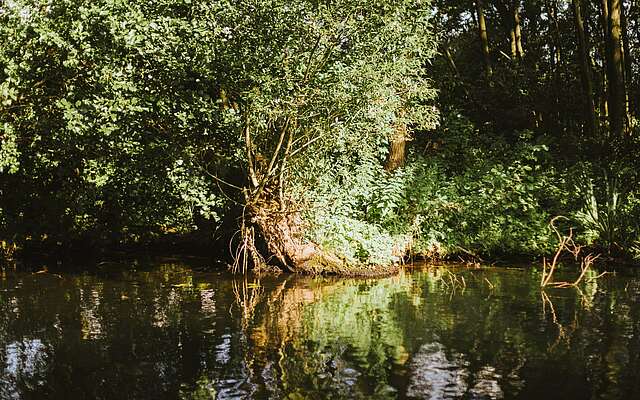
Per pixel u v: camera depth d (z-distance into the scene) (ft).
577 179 51.11
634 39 77.10
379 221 46.83
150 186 43.27
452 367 21.66
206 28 37.32
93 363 22.50
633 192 50.93
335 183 44.86
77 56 34.40
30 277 40.81
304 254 42.09
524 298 32.58
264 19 37.01
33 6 33.81
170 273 42.70
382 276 40.98
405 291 35.24
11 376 21.24
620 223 46.42
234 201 41.91
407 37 39.70
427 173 49.29
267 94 37.96
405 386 19.92
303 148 42.24
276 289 36.45
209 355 23.27
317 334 25.98
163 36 35.55
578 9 61.52
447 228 47.83
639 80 75.41
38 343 25.04
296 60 38.60
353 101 39.01
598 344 24.12
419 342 24.66
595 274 39.60
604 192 50.03
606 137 57.93
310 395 19.24
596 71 74.69
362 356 22.93
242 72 37.83
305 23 37.19
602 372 21.02
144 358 23.02
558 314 28.96
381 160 52.60
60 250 51.98
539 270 41.81
